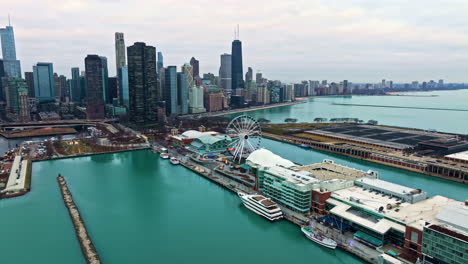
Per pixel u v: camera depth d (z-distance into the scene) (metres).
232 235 189.12
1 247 176.62
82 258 166.00
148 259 164.12
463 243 130.62
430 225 145.25
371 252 162.12
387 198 196.50
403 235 159.88
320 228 188.25
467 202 167.12
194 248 175.12
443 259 138.25
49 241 183.25
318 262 161.88
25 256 167.62
